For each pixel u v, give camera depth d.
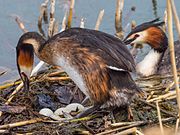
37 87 12.19
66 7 17.33
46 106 11.71
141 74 13.66
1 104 11.45
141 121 10.77
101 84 10.74
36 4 17.53
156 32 13.91
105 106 11.05
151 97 11.80
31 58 11.70
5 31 16.02
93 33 11.05
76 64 10.80
